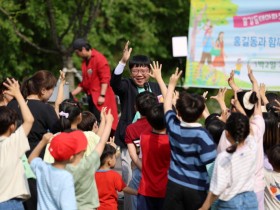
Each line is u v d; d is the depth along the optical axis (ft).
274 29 62.39
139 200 38.22
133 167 44.88
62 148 33.22
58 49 84.33
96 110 57.26
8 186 34.45
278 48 62.28
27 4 93.91
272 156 38.32
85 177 34.88
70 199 32.99
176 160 35.37
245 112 38.70
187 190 34.99
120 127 46.32
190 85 64.64
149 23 118.62
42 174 33.81
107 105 57.11
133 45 114.73
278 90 62.23
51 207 33.40
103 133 36.17
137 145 40.47
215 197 33.99
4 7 91.61
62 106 39.17
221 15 63.82
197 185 34.94
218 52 63.87
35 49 103.04
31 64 103.35
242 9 63.10
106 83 56.95
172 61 122.42
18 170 34.76
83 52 57.26
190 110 34.63
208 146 34.53
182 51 70.95
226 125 34.86
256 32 62.85
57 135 34.14
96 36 110.22
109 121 36.47
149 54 118.62
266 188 38.86
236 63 63.41
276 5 62.18
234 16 63.46
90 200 35.42
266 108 43.11
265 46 62.59
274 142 39.75
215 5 63.87
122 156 46.11
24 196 34.88
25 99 39.83
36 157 35.45
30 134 38.81
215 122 38.99
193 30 64.69
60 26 95.86
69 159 33.63
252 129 36.63
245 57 63.10
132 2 115.03
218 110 108.17
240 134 34.35
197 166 34.99
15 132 34.83
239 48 63.46
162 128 37.60
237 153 34.45
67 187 33.06
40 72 39.99
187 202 35.17
